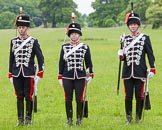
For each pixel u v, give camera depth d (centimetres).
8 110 1738
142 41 1359
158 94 2108
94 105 1827
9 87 2392
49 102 1928
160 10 11969
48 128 1336
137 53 1355
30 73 1344
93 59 4012
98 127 1352
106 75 2831
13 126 1373
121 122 1437
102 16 17600
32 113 1437
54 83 2511
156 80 2556
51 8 16650
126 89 1377
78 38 1357
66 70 1349
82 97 1352
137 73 1351
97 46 5922
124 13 14300
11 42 1359
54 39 8031
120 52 1375
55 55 4553
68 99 1355
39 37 8856
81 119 1373
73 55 1342
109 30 11231
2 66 3550
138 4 13225
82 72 1346
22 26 1339
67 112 1362
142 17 13175
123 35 1387
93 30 11412
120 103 1862
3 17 16600
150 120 1468
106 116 1580
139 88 1365
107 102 1894
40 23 17912
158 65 3378
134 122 1395
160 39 7469
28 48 1345
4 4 18250
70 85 1348
